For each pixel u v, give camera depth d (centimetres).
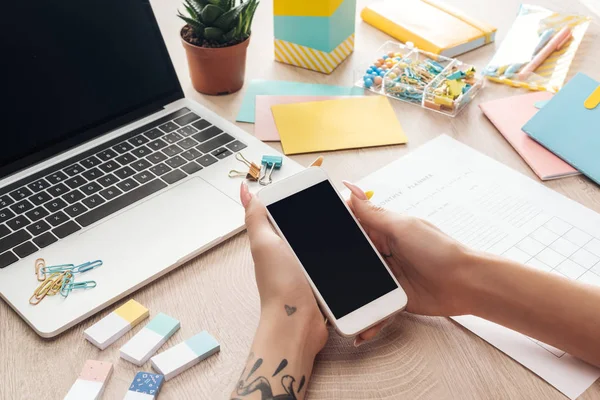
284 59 109
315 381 60
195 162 84
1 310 67
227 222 75
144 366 61
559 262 72
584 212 79
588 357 60
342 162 87
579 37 113
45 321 63
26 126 81
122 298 67
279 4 102
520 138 91
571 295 61
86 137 87
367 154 88
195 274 70
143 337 62
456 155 88
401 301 62
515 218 78
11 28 79
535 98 98
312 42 104
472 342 64
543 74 105
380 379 60
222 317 66
